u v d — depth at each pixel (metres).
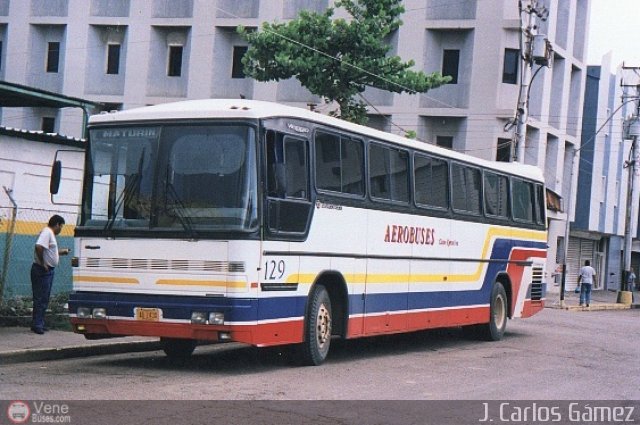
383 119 39.47
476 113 38.56
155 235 12.03
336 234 13.68
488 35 38.44
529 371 14.18
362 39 29.08
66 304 16.75
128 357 13.98
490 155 38.50
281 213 12.31
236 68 40.78
